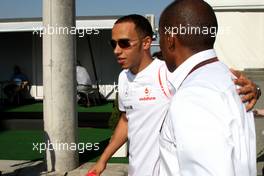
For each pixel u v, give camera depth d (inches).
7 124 450.3
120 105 115.3
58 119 264.8
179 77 63.6
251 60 377.4
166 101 103.7
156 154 106.0
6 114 486.0
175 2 65.3
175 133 56.3
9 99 605.9
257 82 277.4
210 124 54.5
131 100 108.0
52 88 264.1
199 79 60.0
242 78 65.9
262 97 270.1
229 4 373.4
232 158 54.6
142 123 106.7
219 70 61.9
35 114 484.7
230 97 58.4
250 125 62.6
